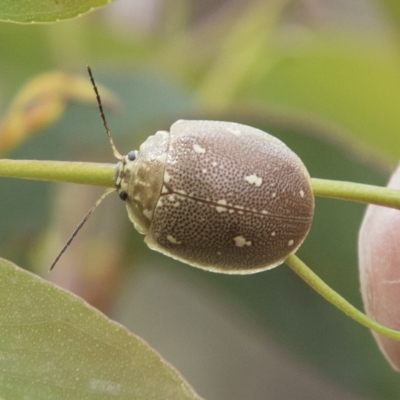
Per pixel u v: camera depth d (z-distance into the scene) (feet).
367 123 0.43
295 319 0.41
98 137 0.41
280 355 0.42
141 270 0.43
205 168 0.33
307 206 0.33
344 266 0.41
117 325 0.33
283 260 0.33
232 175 0.33
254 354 0.58
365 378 0.41
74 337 0.33
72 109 0.41
